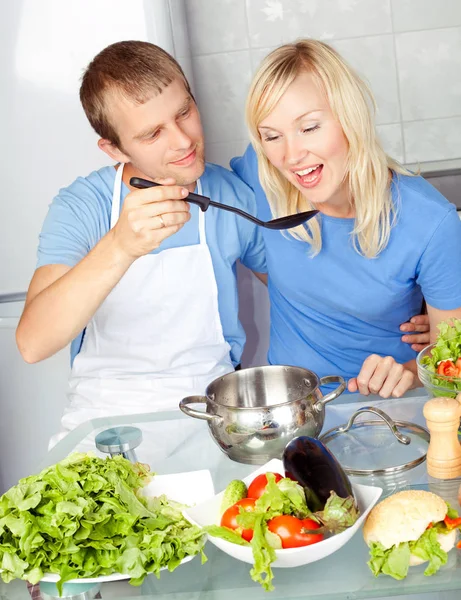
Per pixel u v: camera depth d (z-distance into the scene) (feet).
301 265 5.16
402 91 7.55
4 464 6.88
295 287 5.27
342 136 4.48
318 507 2.90
